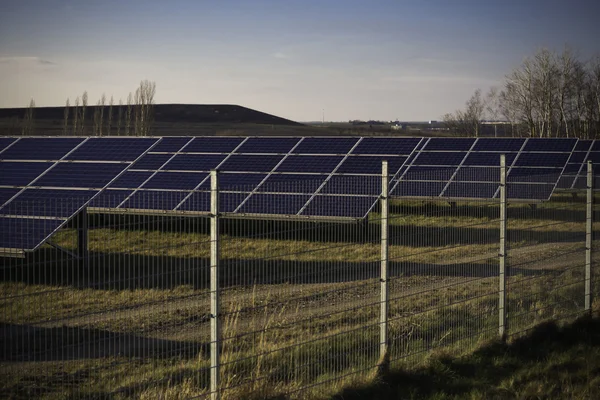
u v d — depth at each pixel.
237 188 24.48
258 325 13.00
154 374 10.35
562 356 12.66
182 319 13.52
